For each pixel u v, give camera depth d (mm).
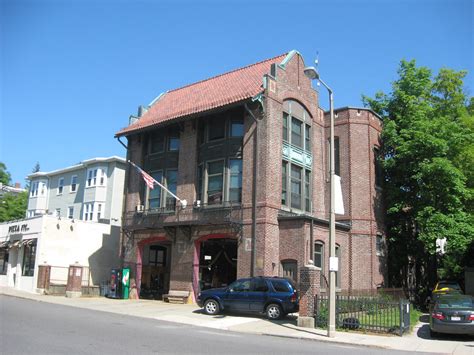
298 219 23391
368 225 27875
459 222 27109
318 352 12195
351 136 28953
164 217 27609
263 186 23750
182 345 11992
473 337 16594
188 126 28016
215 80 31109
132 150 31344
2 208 58906
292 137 26719
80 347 10789
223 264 30516
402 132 29156
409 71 31625
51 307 21484
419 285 33438
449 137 28281
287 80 26641
